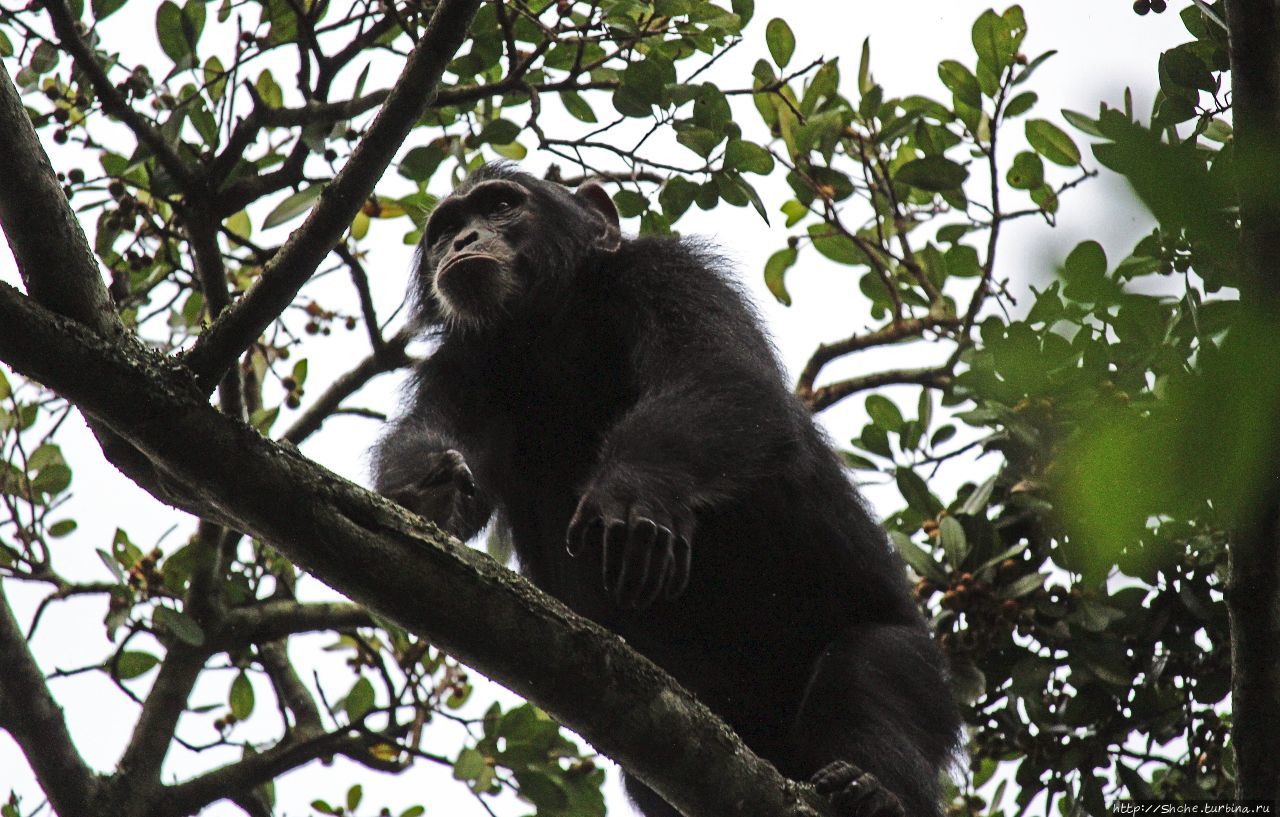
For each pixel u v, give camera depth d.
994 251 13.38
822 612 11.47
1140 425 2.54
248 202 11.87
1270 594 8.28
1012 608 11.34
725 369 11.01
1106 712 11.52
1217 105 9.62
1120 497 2.44
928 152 13.64
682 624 11.34
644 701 7.26
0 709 11.84
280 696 12.95
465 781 12.62
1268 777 8.55
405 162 12.48
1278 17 5.77
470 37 12.20
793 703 11.39
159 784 12.23
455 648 7.11
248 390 14.75
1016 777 11.85
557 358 12.52
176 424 6.82
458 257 12.55
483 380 12.75
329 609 13.46
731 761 7.45
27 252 6.89
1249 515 2.37
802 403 12.09
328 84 11.75
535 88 12.05
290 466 6.96
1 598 12.09
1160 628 11.38
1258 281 2.70
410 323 13.97
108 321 7.09
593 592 11.34
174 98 12.49
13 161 6.78
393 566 6.97
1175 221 2.31
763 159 12.00
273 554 14.27
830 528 11.64
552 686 7.15
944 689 10.85
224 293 11.96
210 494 6.96
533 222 13.09
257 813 12.90
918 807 9.85
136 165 12.13
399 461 10.90
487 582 7.09
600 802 12.83
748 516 11.24
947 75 13.31
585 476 12.05
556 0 11.88
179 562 13.20
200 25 11.80
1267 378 2.29
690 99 11.77
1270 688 8.45
